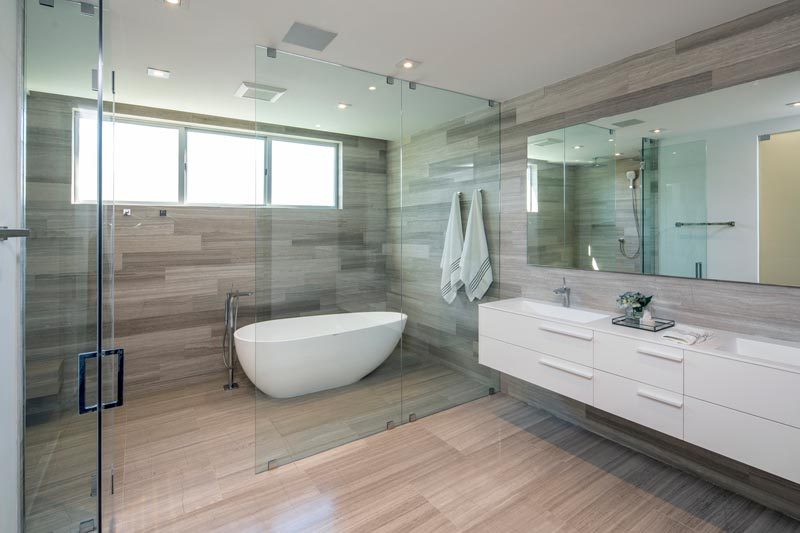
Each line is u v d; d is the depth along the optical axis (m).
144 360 3.70
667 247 2.48
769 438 1.68
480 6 2.04
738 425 1.76
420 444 2.80
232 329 4.02
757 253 2.12
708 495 2.22
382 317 3.10
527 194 3.37
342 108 2.83
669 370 2.00
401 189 3.15
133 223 3.62
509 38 2.38
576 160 2.97
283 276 2.72
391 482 2.36
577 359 2.42
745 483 2.20
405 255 3.20
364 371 3.02
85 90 1.35
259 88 2.53
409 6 2.04
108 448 1.90
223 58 2.64
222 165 4.11
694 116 2.33
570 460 2.58
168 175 3.88
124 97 3.39
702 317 2.35
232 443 2.82
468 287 3.53
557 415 3.22
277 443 2.64
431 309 3.35
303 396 2.77
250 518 2.05
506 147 3.55
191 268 3.87
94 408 1.44
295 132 2.69
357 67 2.83
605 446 2.75
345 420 2.91
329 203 2.86
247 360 3.13
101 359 1.33
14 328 1.37
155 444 2.80
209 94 3.31
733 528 1.97
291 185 2.71
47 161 1.41
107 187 1.63
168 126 3.87
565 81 3.04
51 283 1.45
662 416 2.03
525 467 2.50
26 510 1.44
